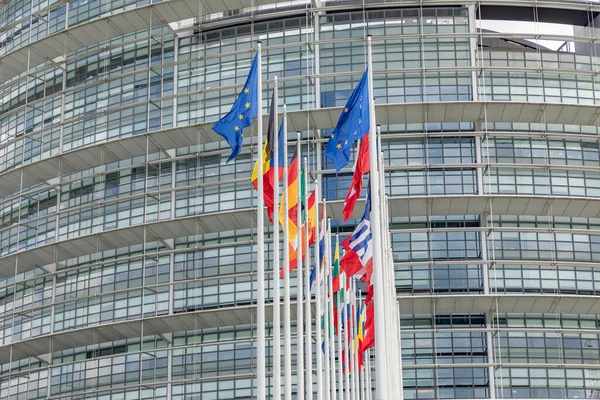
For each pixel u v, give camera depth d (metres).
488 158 58.78
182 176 61.47
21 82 70.75
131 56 64.94
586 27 64.31
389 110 57.88
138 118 62.91
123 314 60.62
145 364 59.72
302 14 61.78
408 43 60.34
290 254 31.61
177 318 57.75
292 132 60.81
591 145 60.03
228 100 61.09
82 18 66.88
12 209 68.81
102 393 60.09
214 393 57.50
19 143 68.62
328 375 34.88
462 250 58.16
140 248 62.44
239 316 57.56
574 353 57.06
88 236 60.69
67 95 66.75
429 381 56.44
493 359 56.62
